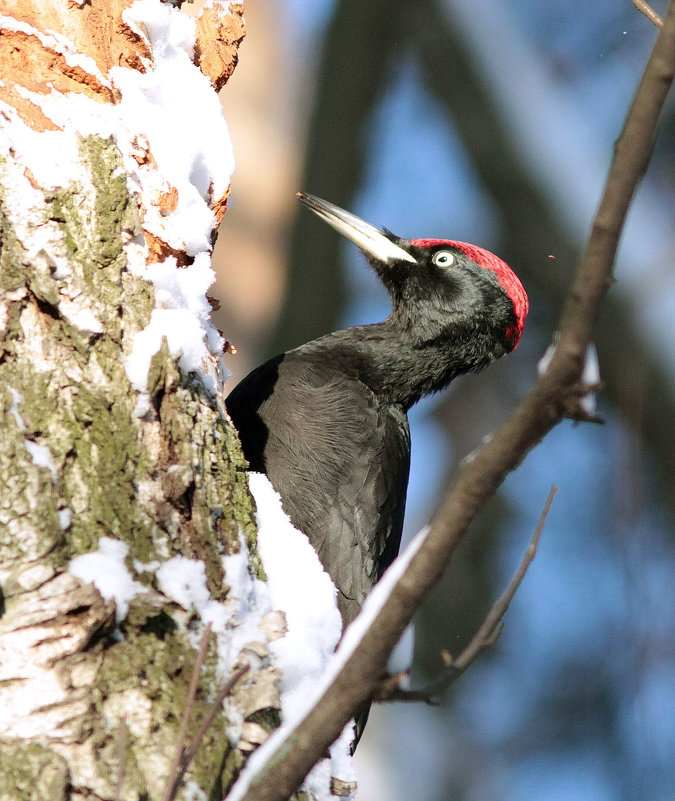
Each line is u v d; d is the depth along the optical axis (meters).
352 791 5.98
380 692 4.29
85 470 5.68
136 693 5.25
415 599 4.19
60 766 4.96
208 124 7.19
